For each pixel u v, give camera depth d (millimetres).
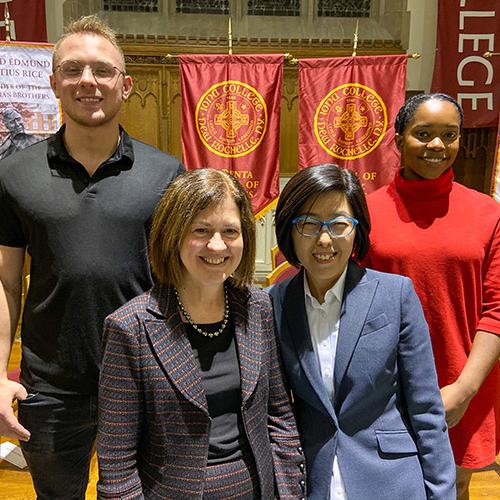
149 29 5453
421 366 1327
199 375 1170
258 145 3432
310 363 1325
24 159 1549
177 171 1634
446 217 1586
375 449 1309
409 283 1366
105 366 1157
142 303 1191
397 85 3307
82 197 1500
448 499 1273
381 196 1679
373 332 1309
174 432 1149
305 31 5566
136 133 5430
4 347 1604
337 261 1308
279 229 1365
